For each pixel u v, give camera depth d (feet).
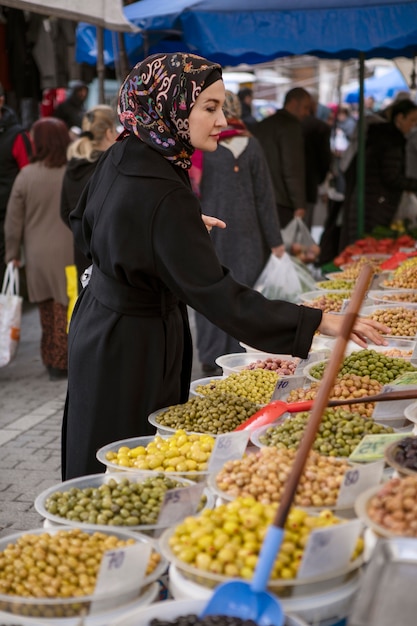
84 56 27.61
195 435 9.57
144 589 6.97
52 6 16.60
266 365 13.21
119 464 9.13
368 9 20.63
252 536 6.84
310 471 7.88
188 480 8.63
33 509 15.08
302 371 12.66
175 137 9.72
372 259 23.31
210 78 9.54
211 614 6.38
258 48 21.18
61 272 23.12
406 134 31.32
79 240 10.91
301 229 27.22
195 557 6.82
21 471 17.04
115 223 9.52
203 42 21.40
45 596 6.78
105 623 6.65
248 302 9.12
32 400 22.29
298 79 66.95
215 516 7.14
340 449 8.86
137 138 9.89
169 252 9.23
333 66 55.62
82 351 10.14
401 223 30.22
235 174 21.22
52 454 18.08
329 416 9.36
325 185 44.09
